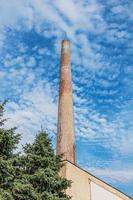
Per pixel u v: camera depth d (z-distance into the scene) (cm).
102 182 3083
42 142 2061
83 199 2798
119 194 3241
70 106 4269
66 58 4634
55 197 1884
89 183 2936
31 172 1997
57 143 4009
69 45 4775
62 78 4472
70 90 4400
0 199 1559
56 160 2078
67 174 2705
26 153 2028
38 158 1994
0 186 1662
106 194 3083
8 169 1678
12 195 1694
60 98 4328
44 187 1934
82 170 2908
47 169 1956
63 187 2006
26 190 1764
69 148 3919
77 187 2777
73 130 4116
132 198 3397
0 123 1714
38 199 1812
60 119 4153
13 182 1728
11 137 1689
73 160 3881
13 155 1756
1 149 1692
